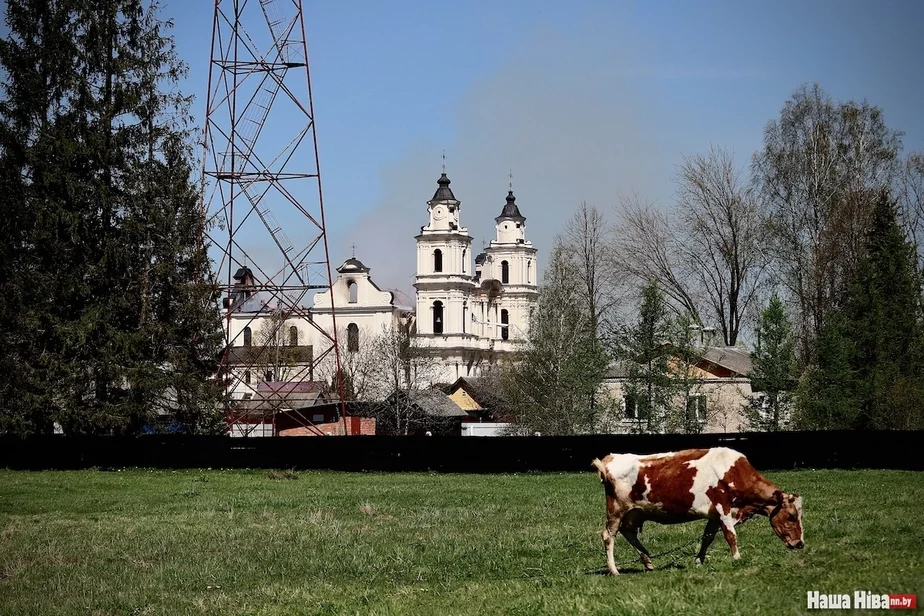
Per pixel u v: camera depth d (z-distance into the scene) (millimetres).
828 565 16078
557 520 29812
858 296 64500
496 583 18562
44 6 61469
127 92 61469
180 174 62844
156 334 60781
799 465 48000
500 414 104500
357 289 147625
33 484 47094
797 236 70938
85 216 60062
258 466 55156
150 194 62094
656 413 63969
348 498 39062
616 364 78688
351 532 28406
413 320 160875
